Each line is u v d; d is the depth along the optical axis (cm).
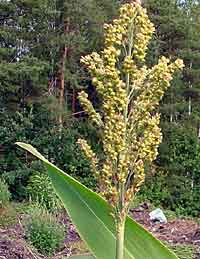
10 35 2189
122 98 204
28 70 2061
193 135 2184
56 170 244
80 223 247
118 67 211
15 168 2019
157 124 210
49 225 1214
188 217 1977
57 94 2205
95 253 245
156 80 209
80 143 221
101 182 213
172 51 2323
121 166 206
